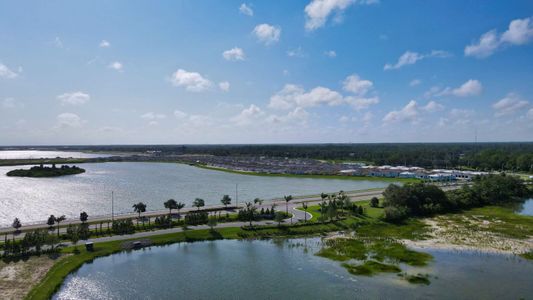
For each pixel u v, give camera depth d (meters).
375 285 75.44
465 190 175.12
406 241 107.31
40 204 162.00
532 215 148.38
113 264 86.56
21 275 75.81
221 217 128.25
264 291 72.19
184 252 96.56
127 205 161.50
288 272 82.25
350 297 69.88
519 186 197.00
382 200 173.12
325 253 95.81
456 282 77.31
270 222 125.56
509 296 71.00
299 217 133.88
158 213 137.62
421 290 73.25
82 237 102.56
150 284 74.94
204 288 73.31
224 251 97.75
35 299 65.38
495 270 84.38
